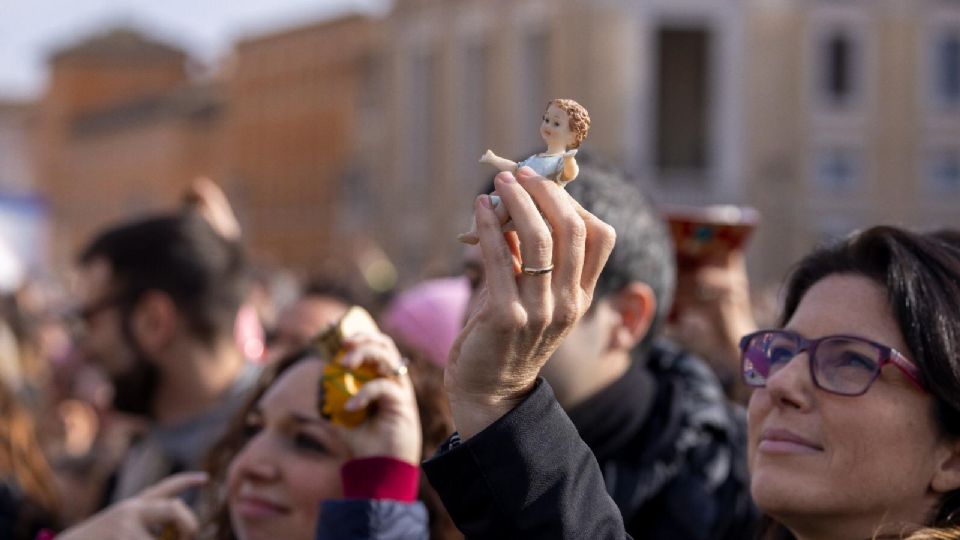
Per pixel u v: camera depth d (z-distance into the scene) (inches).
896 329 108.6
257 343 234.7
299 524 130.0
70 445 327.3
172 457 196.4
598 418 147.2
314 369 133.5
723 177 1566.2
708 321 191.3
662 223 154.4
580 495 94.0
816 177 1584.6
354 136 2117.4
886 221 124.6
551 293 91.4
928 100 1601.9
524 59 1625.2
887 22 1592.0
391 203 1900.8
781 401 110.1
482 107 1728.6
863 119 1590.8
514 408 93.5
